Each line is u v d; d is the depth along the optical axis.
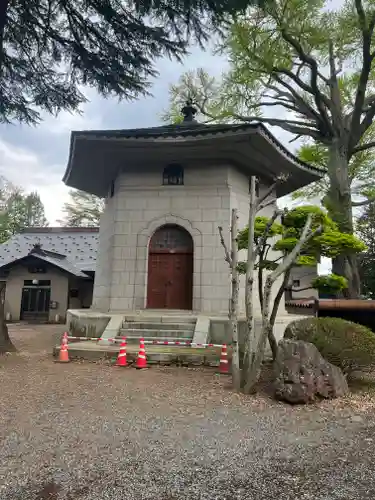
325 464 3.77
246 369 6.85
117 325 10.55
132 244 12.29
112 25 8.15
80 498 3.03
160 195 12.48
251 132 10.47
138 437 4.37
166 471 3.53
